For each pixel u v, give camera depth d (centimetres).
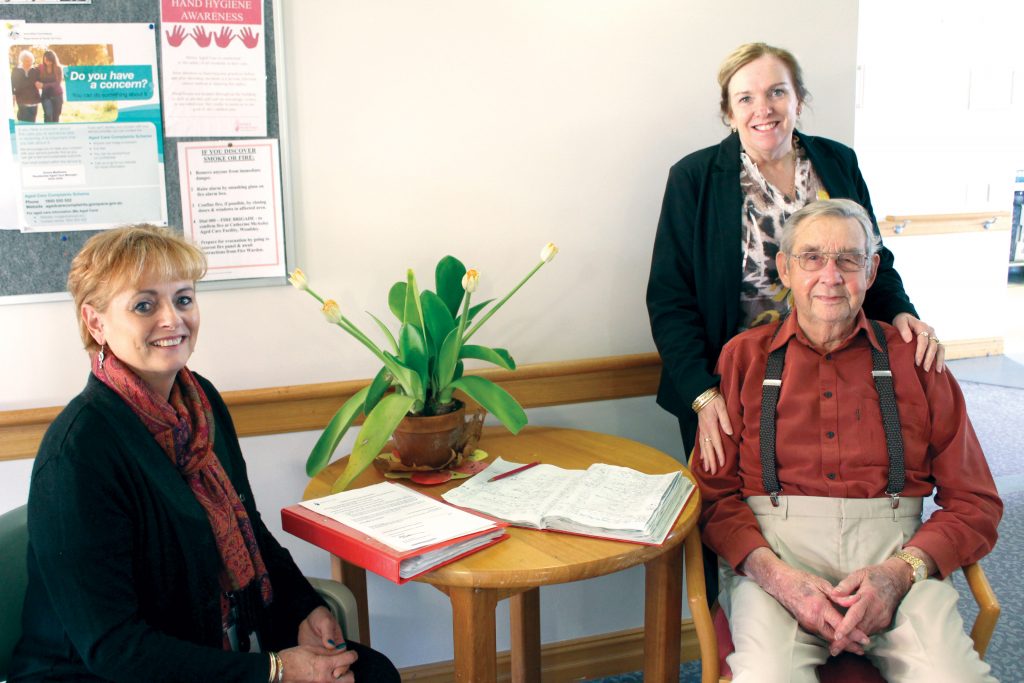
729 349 170
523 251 200
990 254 522
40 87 165
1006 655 222
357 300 190
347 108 182
